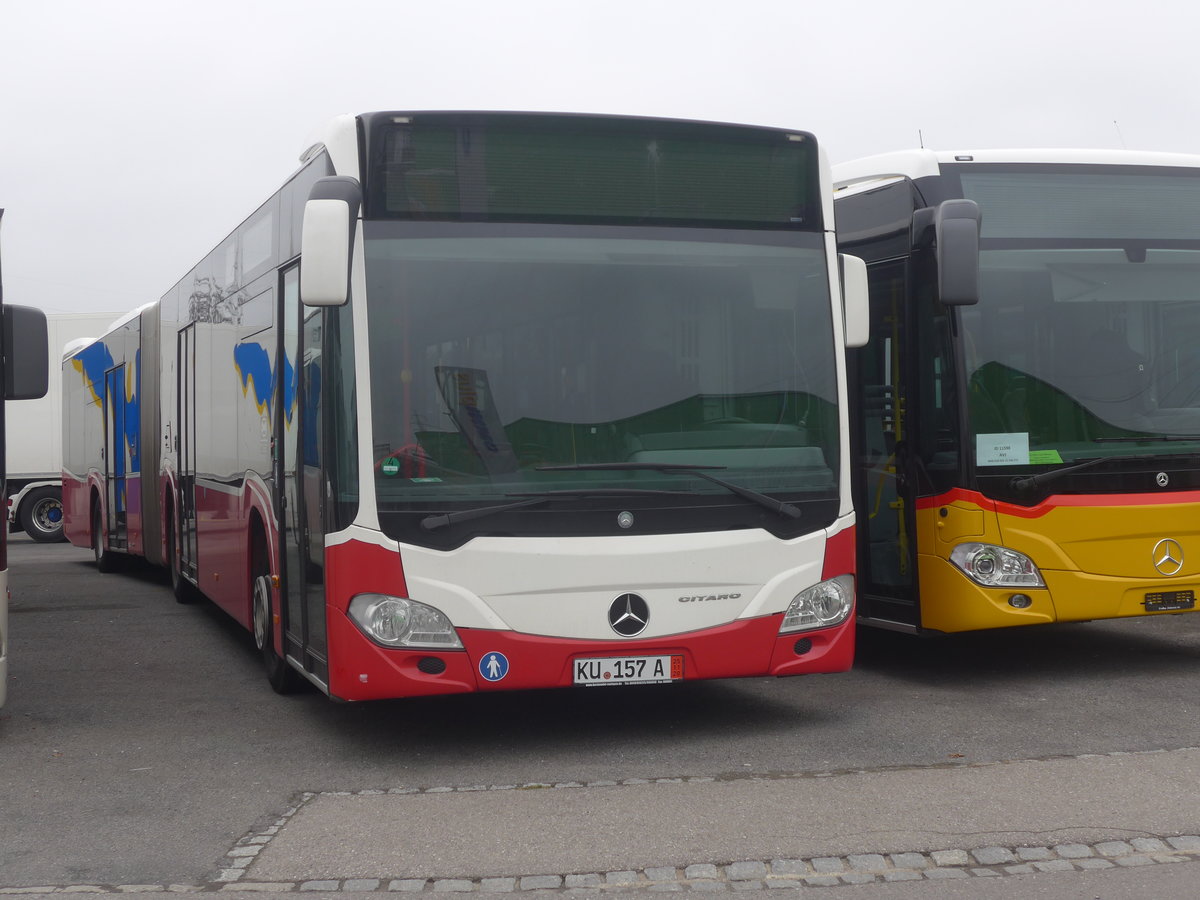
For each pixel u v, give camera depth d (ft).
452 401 21.36
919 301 27.55
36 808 19.27
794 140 23.53
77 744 23.50
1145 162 28.40
